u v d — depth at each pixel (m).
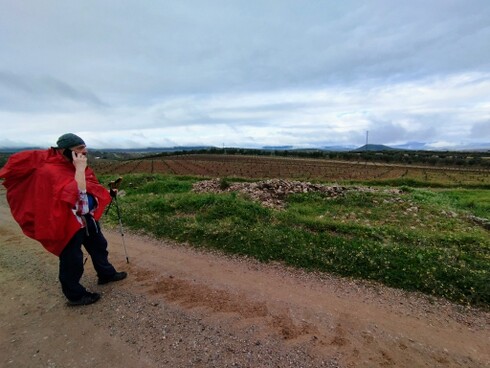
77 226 4.04
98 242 4.68
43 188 3.95
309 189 13.29
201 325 3.74
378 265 5.47
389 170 57.91
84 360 3.15
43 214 3.91
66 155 4.22
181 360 3.14
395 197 12.59
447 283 4.89
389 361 3.20
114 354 3.23
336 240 6.69
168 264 5.72
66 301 4.35
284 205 11.44
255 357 3.20
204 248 6.61
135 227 8.25
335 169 58.22
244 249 6.34
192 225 7.72
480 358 3.33
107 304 4.24
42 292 4.62
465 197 16.02
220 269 5.50
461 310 4.28
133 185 17.28
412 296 4.63
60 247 3.99
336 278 5.19
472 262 5.74
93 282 4.94
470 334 3.76
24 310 4.12
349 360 3.19
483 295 4.54
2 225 8.81
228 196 10.87
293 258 5.86
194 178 25.08
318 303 4.35
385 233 7.67
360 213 10.38
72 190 3.97
